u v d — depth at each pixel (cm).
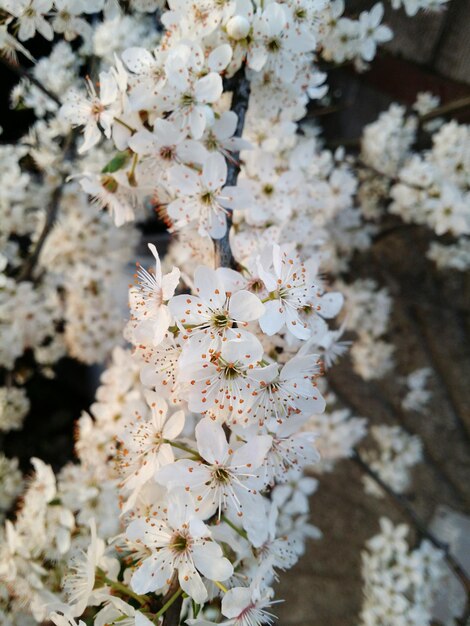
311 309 14
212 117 14
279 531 20
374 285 32
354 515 38
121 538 14
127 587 13
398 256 35
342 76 31
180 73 14
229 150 16
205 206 15
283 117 19
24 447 37
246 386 12
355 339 35
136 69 15
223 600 11
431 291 34
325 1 15
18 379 32
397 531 27
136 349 14
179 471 12
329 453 28
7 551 18
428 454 36
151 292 13
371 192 31
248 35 14
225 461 12
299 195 18
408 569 26
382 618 26
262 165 18
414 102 29
